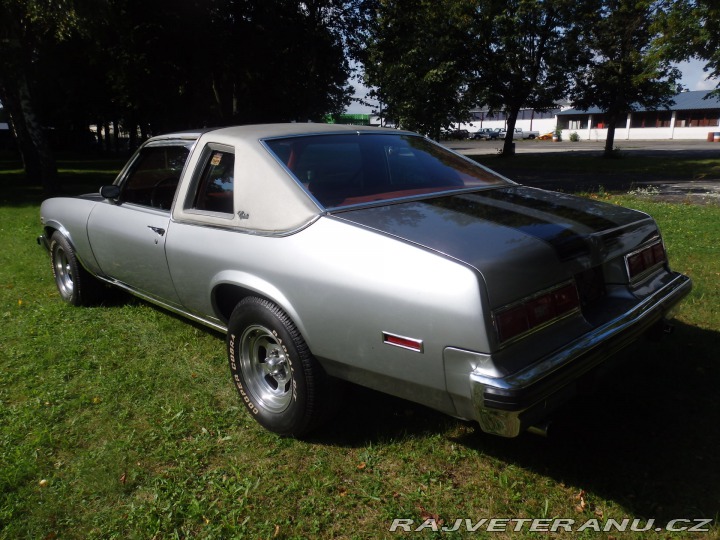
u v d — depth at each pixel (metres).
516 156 33.25
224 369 3.93
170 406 3.44
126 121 36.66
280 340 2.90
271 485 2.73
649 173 20.33
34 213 11.82
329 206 2.91
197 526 2.48
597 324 2.59
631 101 28.91
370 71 25.19
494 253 2.37
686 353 3.87
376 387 2.63
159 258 3.74
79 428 3.26
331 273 2.62
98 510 2.61
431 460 2.85
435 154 3.78
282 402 3.09
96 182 20.05
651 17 26.27
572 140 59.88
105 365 4.03
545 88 31.19
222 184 3.38
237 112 21.67
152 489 2.73
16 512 2.60
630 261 2.95
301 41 19.53
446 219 2.74
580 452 2.87
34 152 19.95
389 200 3.04
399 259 2.44
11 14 14.21
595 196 13.19
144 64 18.41
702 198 12.42
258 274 2.96
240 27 18.47
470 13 28.73
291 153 3.21
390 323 2.43
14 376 3.90
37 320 4.93
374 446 2.99
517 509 2.50
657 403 3.28
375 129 3.81
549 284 2.44
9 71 14.99
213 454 2.98
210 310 3.48
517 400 2.13
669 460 2.78
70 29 15.16
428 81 26.59
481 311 2.20
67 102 34.78
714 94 18.70
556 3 27.86
